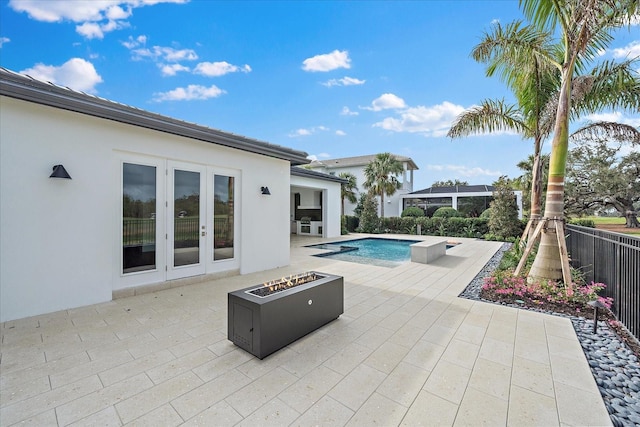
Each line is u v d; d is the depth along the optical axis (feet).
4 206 12.50
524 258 18.01
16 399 7.50
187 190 19.07
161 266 17.85
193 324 12.55
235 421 6.79
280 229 25.62
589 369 9.14
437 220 58.65
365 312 14.17
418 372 8.91
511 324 12.70
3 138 12.41
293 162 27.02
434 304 15.44
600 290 15.90
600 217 59.62
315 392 7.89
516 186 54.75
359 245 46.21
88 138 14.73
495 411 7.20
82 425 6.65
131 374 8.71
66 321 12.71
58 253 13.88
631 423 6.84
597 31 16.06
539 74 22.82
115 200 15.79
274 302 9.90
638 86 18.81
